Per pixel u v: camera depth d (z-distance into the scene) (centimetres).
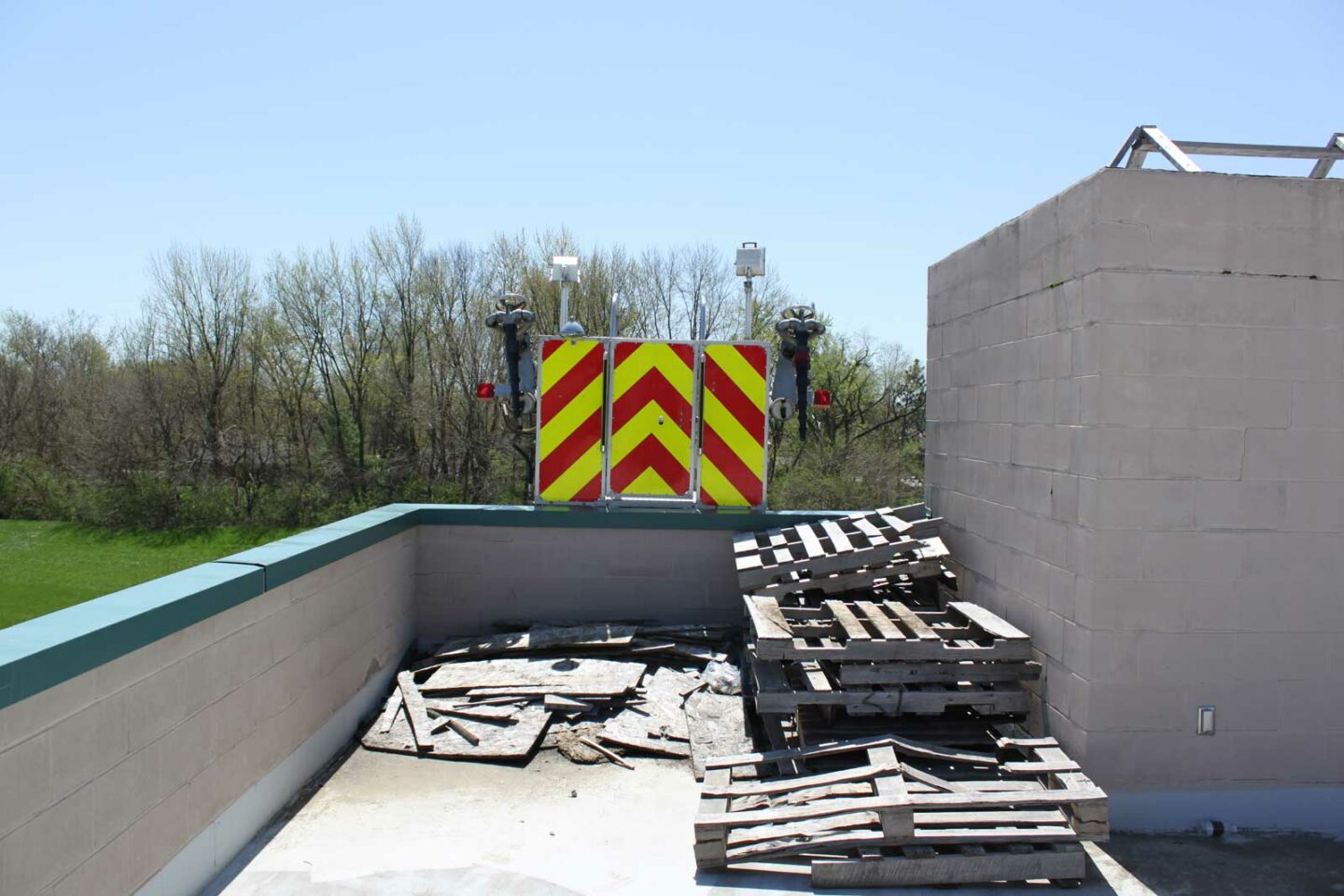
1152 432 432
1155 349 431
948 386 637
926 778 424
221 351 3111
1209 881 402
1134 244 429
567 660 646
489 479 2834
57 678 284
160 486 2881
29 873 272
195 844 376
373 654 620
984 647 496
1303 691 442
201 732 380
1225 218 432
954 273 625
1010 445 527
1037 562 491
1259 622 439
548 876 400
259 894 380
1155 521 434
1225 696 440
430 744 542
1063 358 462
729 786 443
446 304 2980
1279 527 437
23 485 3102
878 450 2652
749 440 735
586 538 727
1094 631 436
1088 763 439
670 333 2873
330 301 3011
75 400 3244
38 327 3572
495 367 2862
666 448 736
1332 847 430
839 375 2900
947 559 631
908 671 475
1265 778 444
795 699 471
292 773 481
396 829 446
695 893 387
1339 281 436
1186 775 441
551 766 529
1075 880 396
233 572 417
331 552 530
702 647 670
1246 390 434
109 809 314
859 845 394
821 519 715
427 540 728
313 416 3086
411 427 2986
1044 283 484
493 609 730
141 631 330
